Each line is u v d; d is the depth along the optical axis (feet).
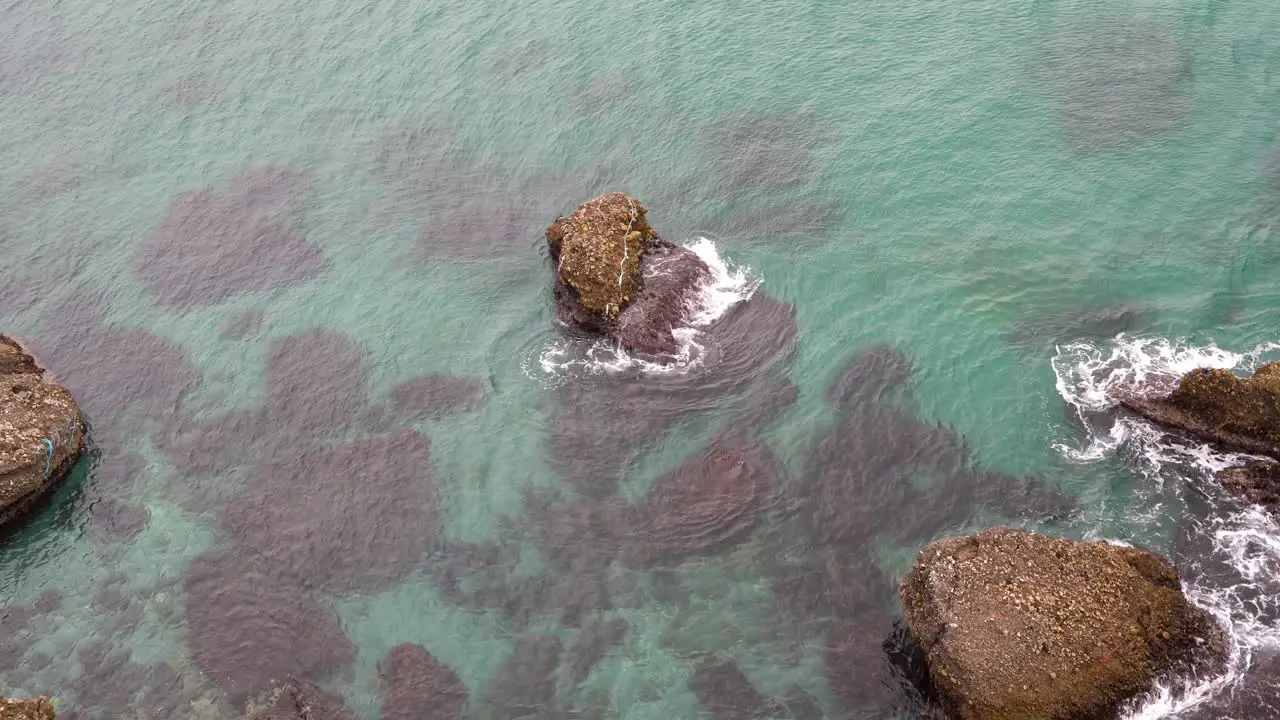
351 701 99.19
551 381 132.67
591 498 116.88
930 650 93.04
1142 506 108.68
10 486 120.26
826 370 129.59
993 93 174.50
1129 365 124.26
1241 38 179.63
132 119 196.13
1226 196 148.36
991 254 144.56
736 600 104.53
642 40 200.75
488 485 119.65
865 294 140.56
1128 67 176.04
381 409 131.75
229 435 130.72
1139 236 144.05
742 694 96.27
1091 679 88.12
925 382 126.31
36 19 231.09
